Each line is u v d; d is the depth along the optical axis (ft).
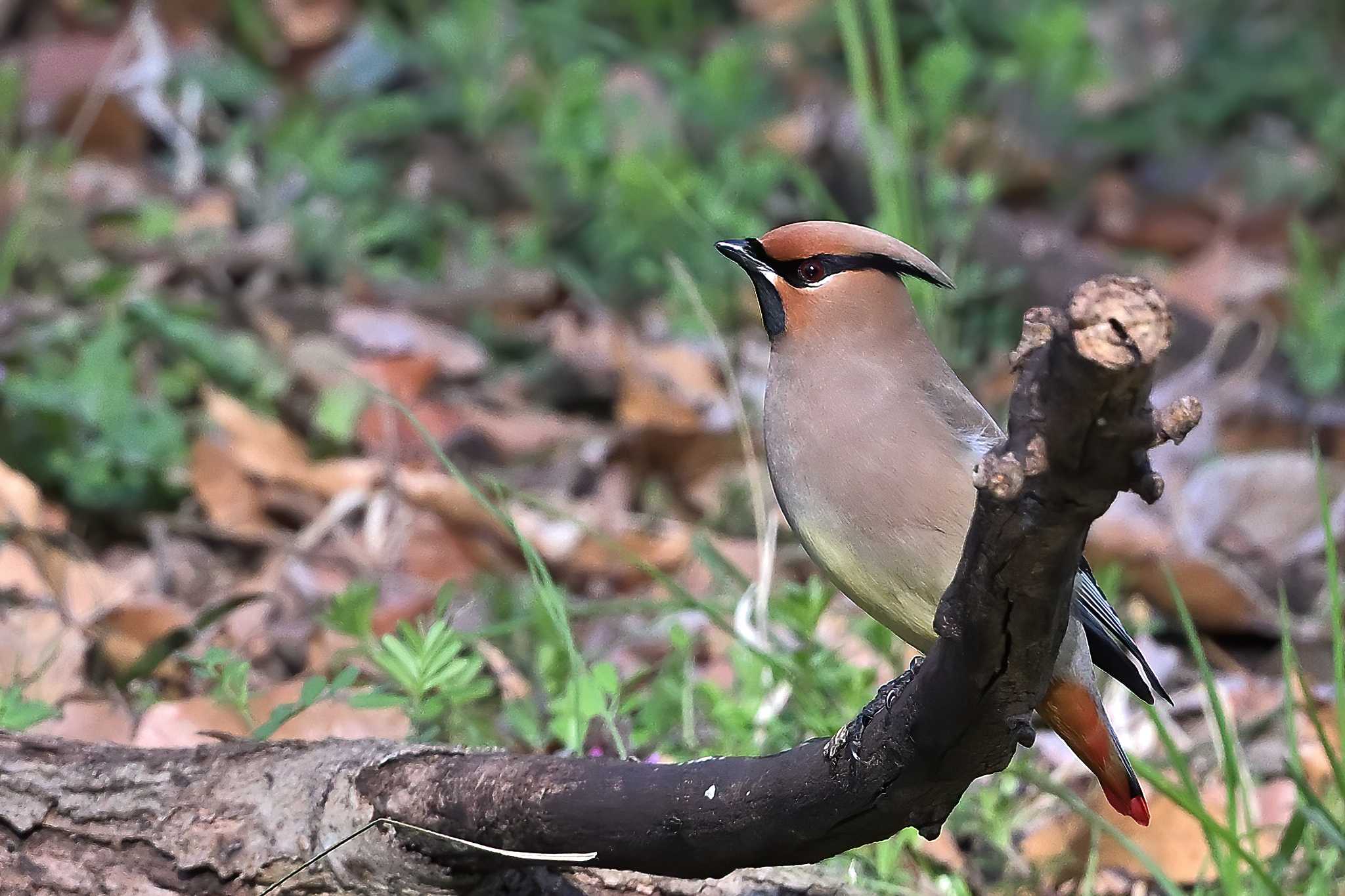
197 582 35.42
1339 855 25.14
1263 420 45.60
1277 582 38.47
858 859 24.82
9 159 46.09
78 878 20.56
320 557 36.27
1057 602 16.10
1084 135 59.26
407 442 41.06
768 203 51.83
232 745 21.12
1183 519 39.58
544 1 59.06
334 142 50.96
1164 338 13.87
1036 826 28.32
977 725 17.48
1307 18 67.31
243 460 37.86
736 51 55.21
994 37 61.77
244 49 58.23
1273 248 57.21
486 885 20.79
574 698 24.56
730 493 40.04
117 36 55.42
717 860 19.45
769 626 30.78
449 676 24.14
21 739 21.34
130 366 37.86
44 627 29.37
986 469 14.99
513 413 43.39
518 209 52.80
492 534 37.06
